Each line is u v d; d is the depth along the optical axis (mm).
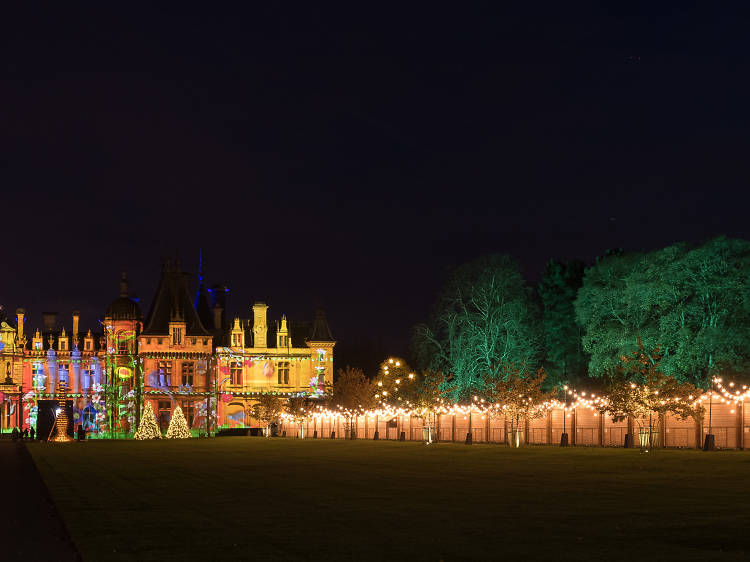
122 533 22750
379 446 70250
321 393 134375
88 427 130625
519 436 66000
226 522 24328
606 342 76312
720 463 40500
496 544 19750
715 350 69188
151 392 127188
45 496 33969
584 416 64562
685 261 71125
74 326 135250
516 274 92375
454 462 47562
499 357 89625
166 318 129750
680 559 17484
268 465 48719
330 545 20109
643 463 42000
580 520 23125
